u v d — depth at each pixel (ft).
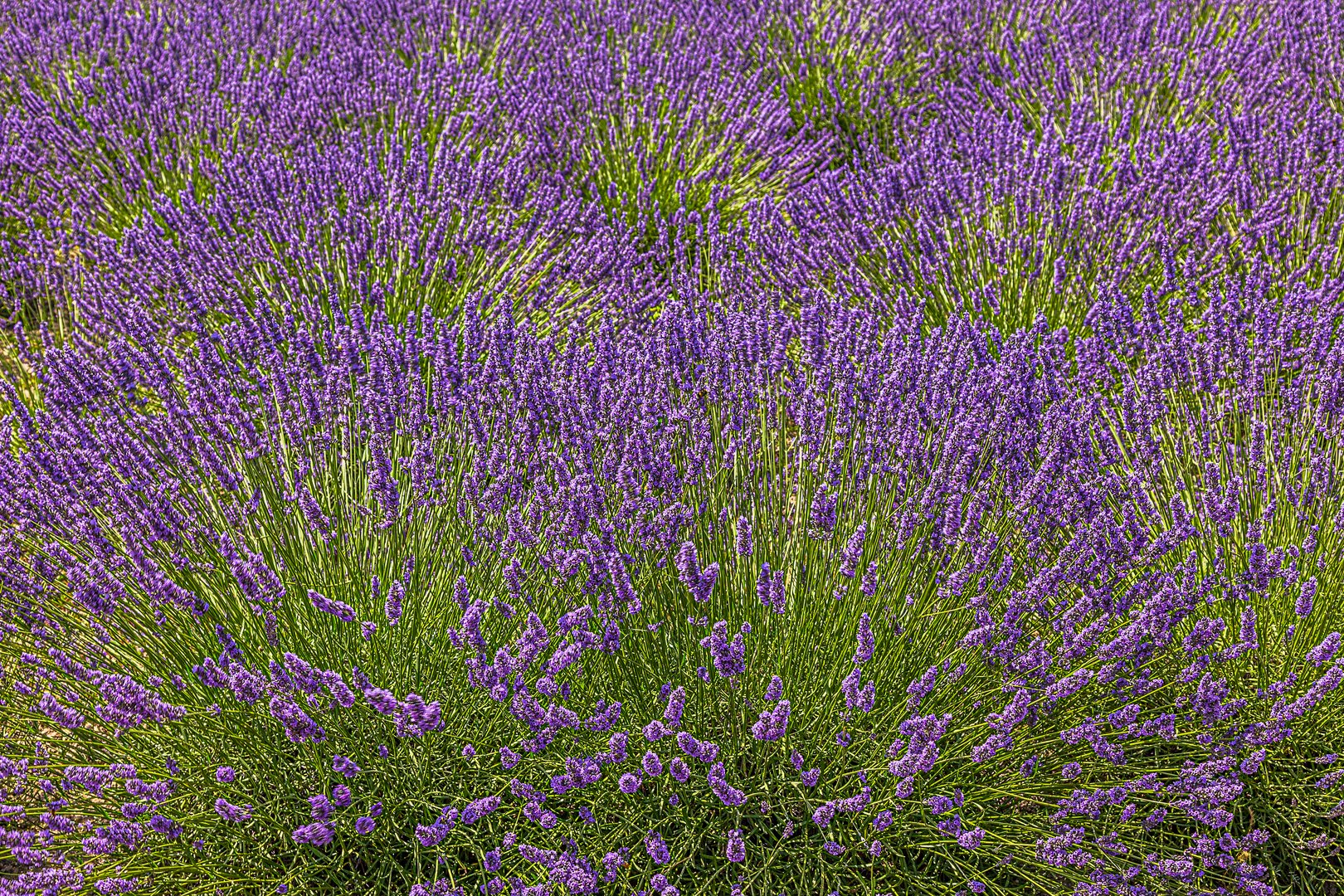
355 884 6.12
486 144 12.14
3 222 10.71
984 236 9.44
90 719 6.17
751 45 14.90
